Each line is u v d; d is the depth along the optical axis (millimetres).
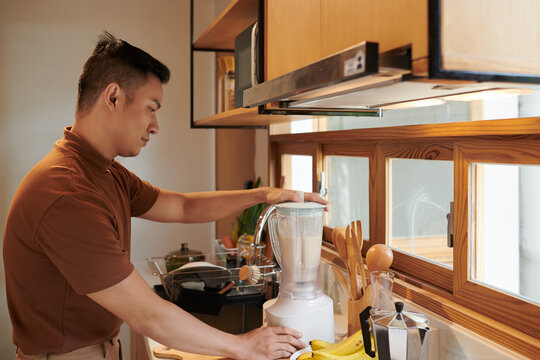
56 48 3389
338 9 926
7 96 3316
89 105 1317
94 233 1147
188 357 1366
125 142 1358
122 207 1544
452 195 1358
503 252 1166
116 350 1454
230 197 1826
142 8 3543
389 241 1675
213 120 2088
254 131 2936
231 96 2119
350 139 1716
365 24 829
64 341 1320
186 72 3654
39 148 3395
